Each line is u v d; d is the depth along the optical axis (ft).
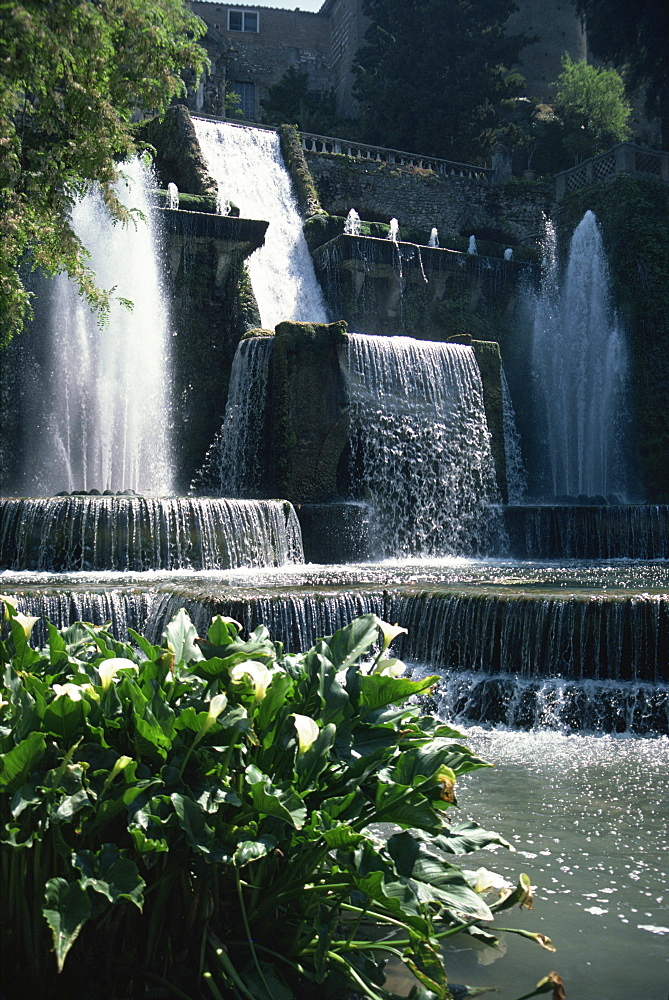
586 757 24.08
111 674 10.37
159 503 47.55
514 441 89.45
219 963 10.07
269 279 85.05
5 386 67.51
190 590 33.19
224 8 150.10
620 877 14.60
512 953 11.91
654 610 29.99
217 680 10.85
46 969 9.55
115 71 33.04
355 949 10.71
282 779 10.63
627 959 11.69
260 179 95.35
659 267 92.02
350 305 85.15
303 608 32.22
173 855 10.01
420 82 121.70
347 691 11.32
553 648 30.81
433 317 89.86
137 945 10.07
